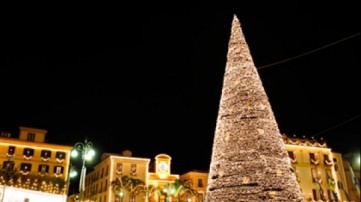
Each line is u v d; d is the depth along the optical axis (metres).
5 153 47.31
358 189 19.53
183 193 51.09
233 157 18.20
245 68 20.28
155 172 53.16
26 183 32.69
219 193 17.94
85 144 26.06
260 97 19.56
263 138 18.41
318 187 52.38
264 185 17.28
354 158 29.61
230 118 19.23
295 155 53.84
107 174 50.97
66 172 49.66
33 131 51.28
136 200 49.09
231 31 22.06
